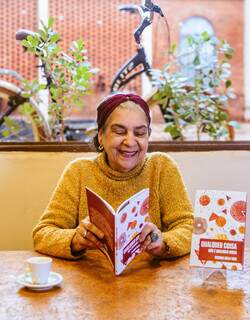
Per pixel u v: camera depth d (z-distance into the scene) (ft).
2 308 4.48
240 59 33.81
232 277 5.33
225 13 33.35
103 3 24.27
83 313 4.38
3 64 23.71
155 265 5.73
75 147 8.21
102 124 6.37
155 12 9.87
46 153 8.22
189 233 6.27
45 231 6.26
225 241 5.39
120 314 4.36
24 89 10.13
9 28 23.67
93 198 5.45
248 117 33.17
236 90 33.68
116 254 5.27
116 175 6.57
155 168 6.76
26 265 5.71
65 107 9.33
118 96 6.33
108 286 5.03
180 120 9.77
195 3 32.65
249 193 8.34
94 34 24.40
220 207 5.43
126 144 6.26
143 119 6.31
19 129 10.44
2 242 8.30
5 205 8.25
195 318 4.28
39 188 8.26
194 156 8.32
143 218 5.56
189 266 5.68
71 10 23.94
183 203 6.70
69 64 8.91
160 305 4.55
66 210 6.61
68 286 5.03
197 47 9.76
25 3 23.79
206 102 9.58
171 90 9.58
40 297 4.73
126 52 24.68
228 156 8.34
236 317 4.31
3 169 8.20
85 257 6.03
